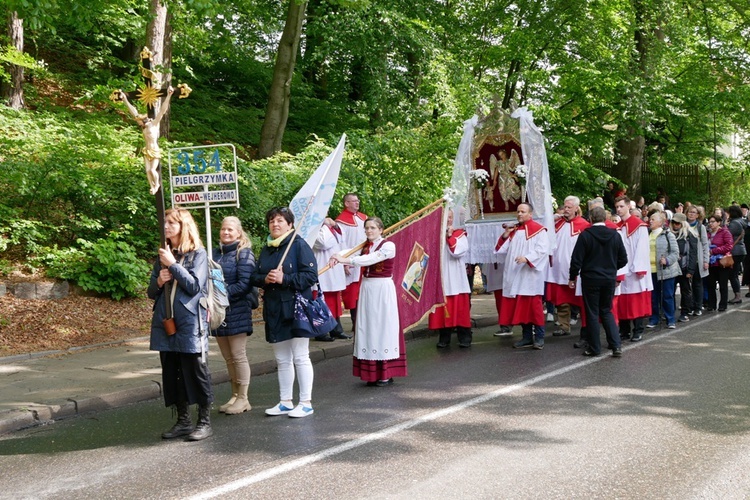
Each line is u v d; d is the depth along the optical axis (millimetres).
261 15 19844
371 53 17922
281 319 6449
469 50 20484
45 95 16328
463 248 9836
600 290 9188
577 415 6414
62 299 10273
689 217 13070
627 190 24359
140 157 12227
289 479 4906
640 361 8812
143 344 9320
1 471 5203
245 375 6742
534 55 20125
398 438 5797
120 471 5148
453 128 15711
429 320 9922
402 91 19141
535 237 9844
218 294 6074
